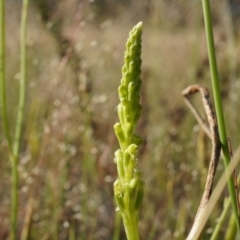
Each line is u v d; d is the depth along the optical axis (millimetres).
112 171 684
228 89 807
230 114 792
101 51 879
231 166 284
